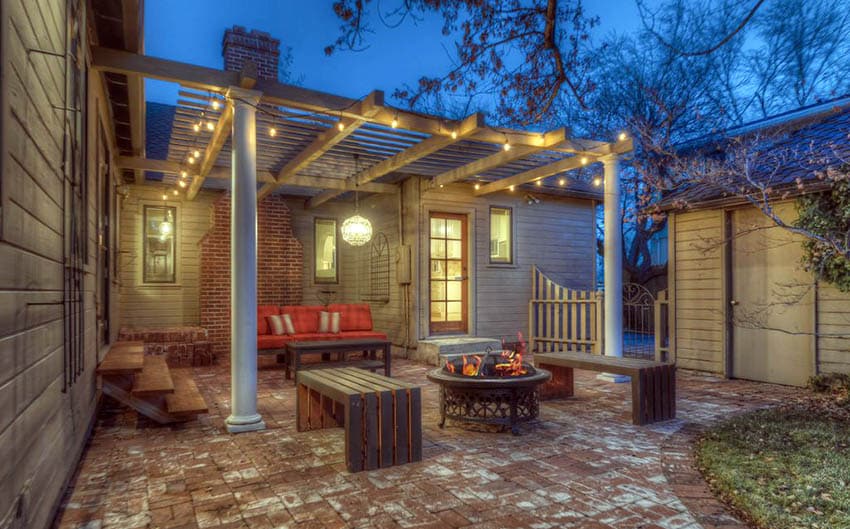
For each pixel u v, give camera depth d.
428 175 8.91
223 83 4.53
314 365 7.68
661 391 4.92
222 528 2.65
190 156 7.22
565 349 9.43
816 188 6.16
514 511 2.85
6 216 1.73
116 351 5.65
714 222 7.67
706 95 12.85
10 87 1.77
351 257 11.38
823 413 5.13
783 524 2.64
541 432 4.50
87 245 4.01
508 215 10.17
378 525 2.68
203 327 9.15
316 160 7.49
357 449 3.51
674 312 8.22
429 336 9.13
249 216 4.61
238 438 4.31
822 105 8.11
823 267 6.31
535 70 6.41
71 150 3.13
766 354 7.06
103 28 4.19
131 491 3.15
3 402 1.71
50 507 2.59
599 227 17.03
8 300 1.78
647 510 2.87
